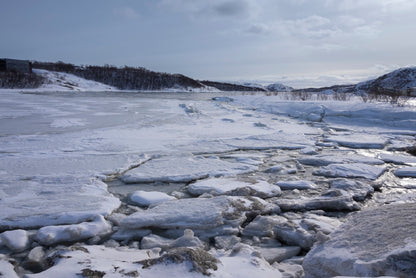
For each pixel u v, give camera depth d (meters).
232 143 8.67
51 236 3.24
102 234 3.46
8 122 11.72
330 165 6.33
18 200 4.34
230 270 2.23
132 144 8.34
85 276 2.08
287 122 13.19
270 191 4.79
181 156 7.20
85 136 9.27
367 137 9.73
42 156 6.93
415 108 12.91
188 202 4.06
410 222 2.34
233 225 3.60
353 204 4.29
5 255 3.00
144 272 2.11
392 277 1.69
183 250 2.30
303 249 3.10
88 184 5.11
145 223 3.53
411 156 7.37
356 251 2.14
